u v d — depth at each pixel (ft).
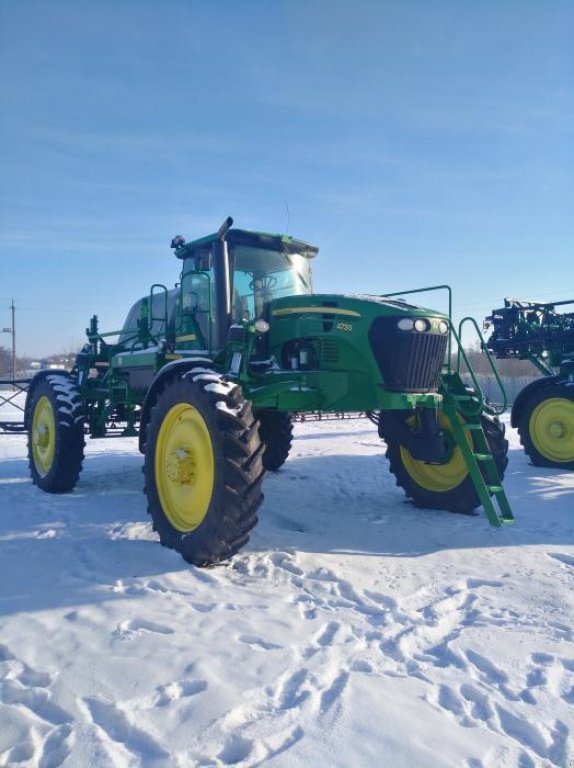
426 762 6.79
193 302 19.29
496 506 20.04
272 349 17.83
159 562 13.65
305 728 7.38
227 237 18.33
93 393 23.82
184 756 6.87
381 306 15.98
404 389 15.93
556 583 12.47
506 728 7.61
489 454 17.48
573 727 7.56
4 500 21.16
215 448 13.29
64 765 6.75
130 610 10.87
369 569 13.43
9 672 8.74
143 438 17.24
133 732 7.30
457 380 18.19
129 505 19.75
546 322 32.94
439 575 13.05
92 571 13.10
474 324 18.61
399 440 19.40
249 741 7.10
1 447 38.04
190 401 14.32
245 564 13.56
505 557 14.28
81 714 7.67
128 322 25.34
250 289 18.98
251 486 13.17
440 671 8.87
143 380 21.26
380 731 7.31
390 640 9.87
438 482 19.61
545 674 8.78
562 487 23.71
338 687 8.30
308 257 20.90
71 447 22.04
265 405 15.99
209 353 18.28
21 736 7.27
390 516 18.52
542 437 29.50
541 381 30.07
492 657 9.27
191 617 10.61
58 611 10.85
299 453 32.81
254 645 9.57
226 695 7.99
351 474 26.43
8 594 11.69
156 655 9.14
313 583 12.43
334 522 17.72
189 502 14.48
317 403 16.48
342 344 16.38
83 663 8.93
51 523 17.44
